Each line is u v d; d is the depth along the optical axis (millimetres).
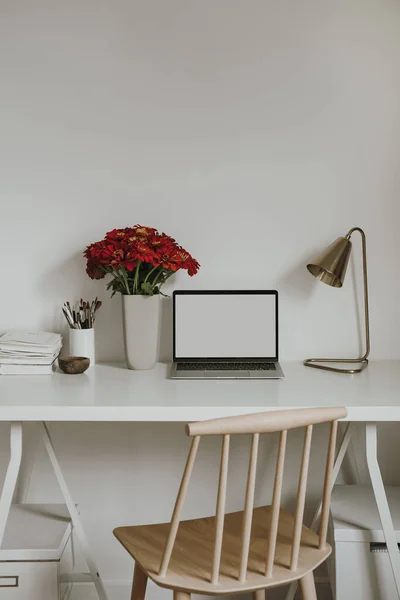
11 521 2137
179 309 2264
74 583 2396
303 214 2350
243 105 2316
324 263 2178
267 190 2340
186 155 2324
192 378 2092
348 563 1941
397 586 1866
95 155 2318
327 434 2402
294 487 2414
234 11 2293
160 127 2316
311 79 2316
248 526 1502
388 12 2305
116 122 2311
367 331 2307
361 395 1893
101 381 2061
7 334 2240
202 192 2336
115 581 2418
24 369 2148
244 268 2359
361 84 2318
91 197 2328
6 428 2398
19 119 2303
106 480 2410
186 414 1774
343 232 2357
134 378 2107
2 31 2281
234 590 1509
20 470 2400
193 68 2305
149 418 1775
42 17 2281
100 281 2350
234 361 2256
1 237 2336
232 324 2266
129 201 2332
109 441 2402
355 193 2346
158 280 2217
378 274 2365
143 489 2416
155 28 2293
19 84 2295
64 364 2135
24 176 2318
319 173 2340
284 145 2332
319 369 2248
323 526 1659
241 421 1435
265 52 2307
